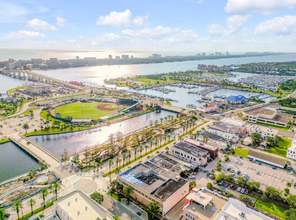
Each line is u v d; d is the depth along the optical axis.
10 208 187.88
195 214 157.50
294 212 173.25
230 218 150.00
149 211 183.12
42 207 189.75
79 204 153.12
